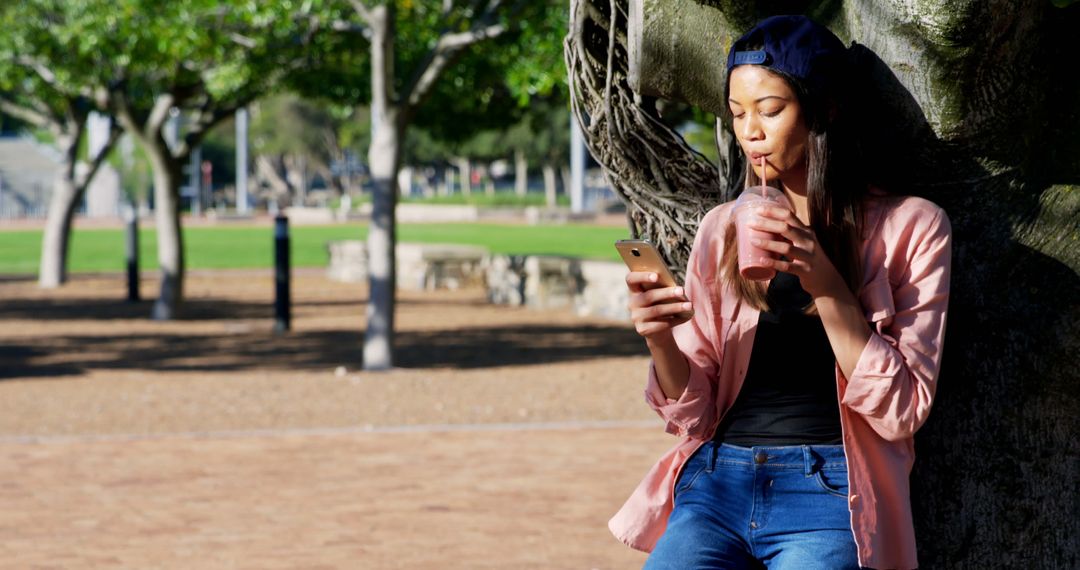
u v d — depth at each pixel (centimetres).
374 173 1263
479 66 1516
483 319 1794
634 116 305
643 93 291
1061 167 267
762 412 252
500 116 1719
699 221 302
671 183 309
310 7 1292
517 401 1055
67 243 2395
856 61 258
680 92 286
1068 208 264
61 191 2373
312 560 565
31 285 2427
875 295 240
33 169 8269
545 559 567
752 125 240
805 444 247
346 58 1630
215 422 952
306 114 8612
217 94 1600
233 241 4053
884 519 244
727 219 259
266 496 698
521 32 1278
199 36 1421
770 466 247
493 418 972
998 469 270
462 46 1243
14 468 778
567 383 1165
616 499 687
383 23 1238
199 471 766
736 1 269
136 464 789
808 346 248
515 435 891
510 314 1869
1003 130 257
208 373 1243
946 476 274
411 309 1945
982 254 267
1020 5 242
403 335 1592
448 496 696
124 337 1584
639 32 279
